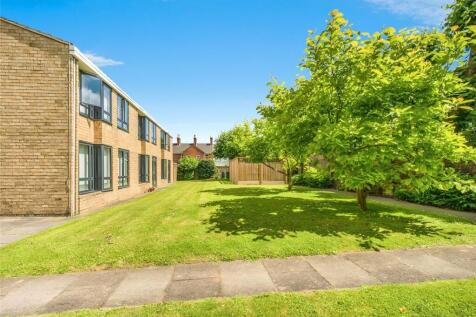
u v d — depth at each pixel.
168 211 10.04
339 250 5.48
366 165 7.42
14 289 3.93
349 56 8.45
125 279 4.23
